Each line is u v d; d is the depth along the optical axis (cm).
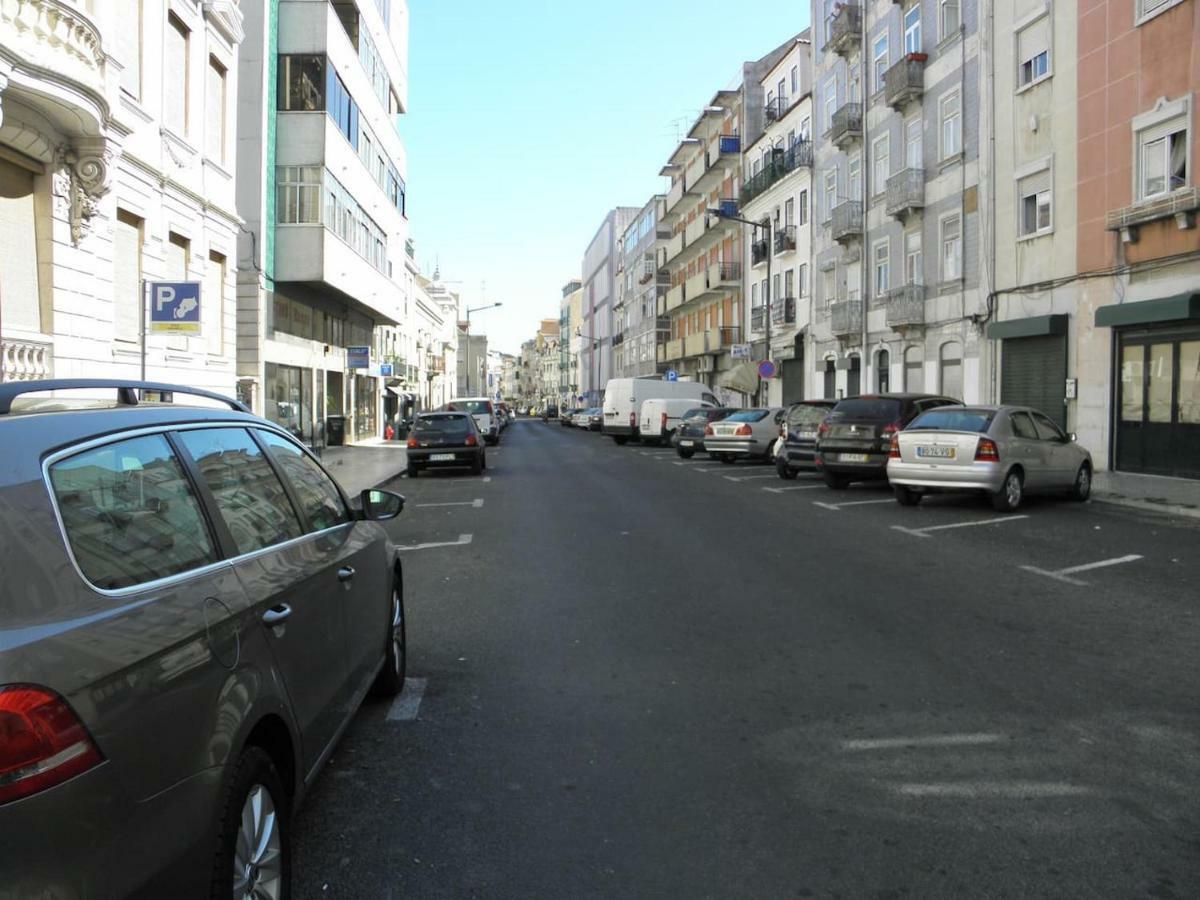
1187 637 648
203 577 282
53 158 1282
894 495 1578
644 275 7506
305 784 330
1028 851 348
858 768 427
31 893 185
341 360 3606
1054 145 2048
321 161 2664
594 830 369
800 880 330
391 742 464
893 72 2727
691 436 2727
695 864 342
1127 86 1816
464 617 729
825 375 3500
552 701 527
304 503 417
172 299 1126
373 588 475
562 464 2528
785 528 1184
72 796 194
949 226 2533
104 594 232
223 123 2009
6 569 209
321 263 2669
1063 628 674
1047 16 2073
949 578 855
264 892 278
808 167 3616
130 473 274
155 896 217
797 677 566
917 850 350
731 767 430
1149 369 1781
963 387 2430
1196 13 1644
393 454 2998
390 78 3794
